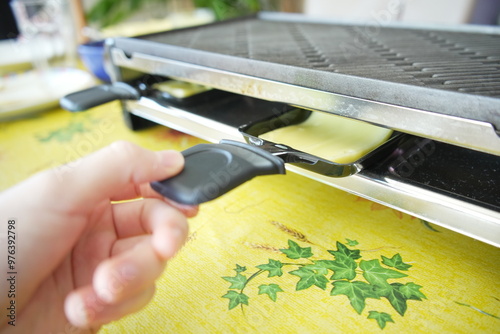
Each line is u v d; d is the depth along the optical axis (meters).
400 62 0.31
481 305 0.23
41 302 0.21
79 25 0.77
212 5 0.83
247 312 0.24
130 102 0.43
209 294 0.25
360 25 0.51
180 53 0.35
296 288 0.25
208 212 0.33
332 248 0.28
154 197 0.24
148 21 0.88
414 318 0.23
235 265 0.27
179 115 0.37
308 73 0.27
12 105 0.52
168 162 0.20
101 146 0.45
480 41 0.39
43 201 0.20
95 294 0.17
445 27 0.46
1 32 0.85
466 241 0.28
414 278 0.25
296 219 0.31
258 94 0.31
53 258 0.20
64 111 0.57
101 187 0.20
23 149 0.46
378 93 0.24
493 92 0.22
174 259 0.28
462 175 0.27
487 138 0.21
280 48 0.38
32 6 0.63
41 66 0.67
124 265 0.17
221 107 0.41
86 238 0.22
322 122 0.36
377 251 0.28
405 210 0.25
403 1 0.71
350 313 0.23
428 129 0.23
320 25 0.53
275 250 0.28
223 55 0.32
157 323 0.23
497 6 0.68
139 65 0.40
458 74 0.27
